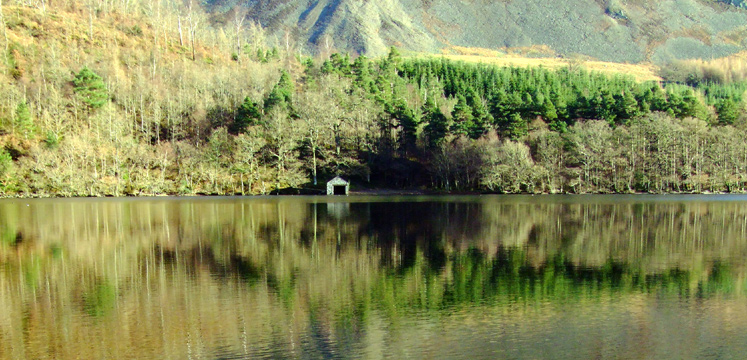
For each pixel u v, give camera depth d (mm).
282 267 43562
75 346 27031
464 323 30125
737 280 39406
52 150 140375
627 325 29766
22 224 71438
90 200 120375
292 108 163000
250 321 30516
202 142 158250
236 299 34656
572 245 53625
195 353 26109
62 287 37719
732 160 140875
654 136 144875
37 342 27547
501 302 33969
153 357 25688
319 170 155250
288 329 29250
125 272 42062
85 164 142250
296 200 117875
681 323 30109
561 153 145125
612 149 141875
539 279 39688
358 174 152250
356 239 57094
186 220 75062
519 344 27094
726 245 53906
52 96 160250
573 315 31438
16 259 47500
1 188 134500
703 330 29078
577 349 26500
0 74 178125
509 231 63156
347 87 190500
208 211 88938
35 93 166875
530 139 152875
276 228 66000
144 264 44938
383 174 159375
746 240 56875
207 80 192750
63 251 51156
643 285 38000
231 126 166625
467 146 147625
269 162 153125
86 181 140375
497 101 165500
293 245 53531
